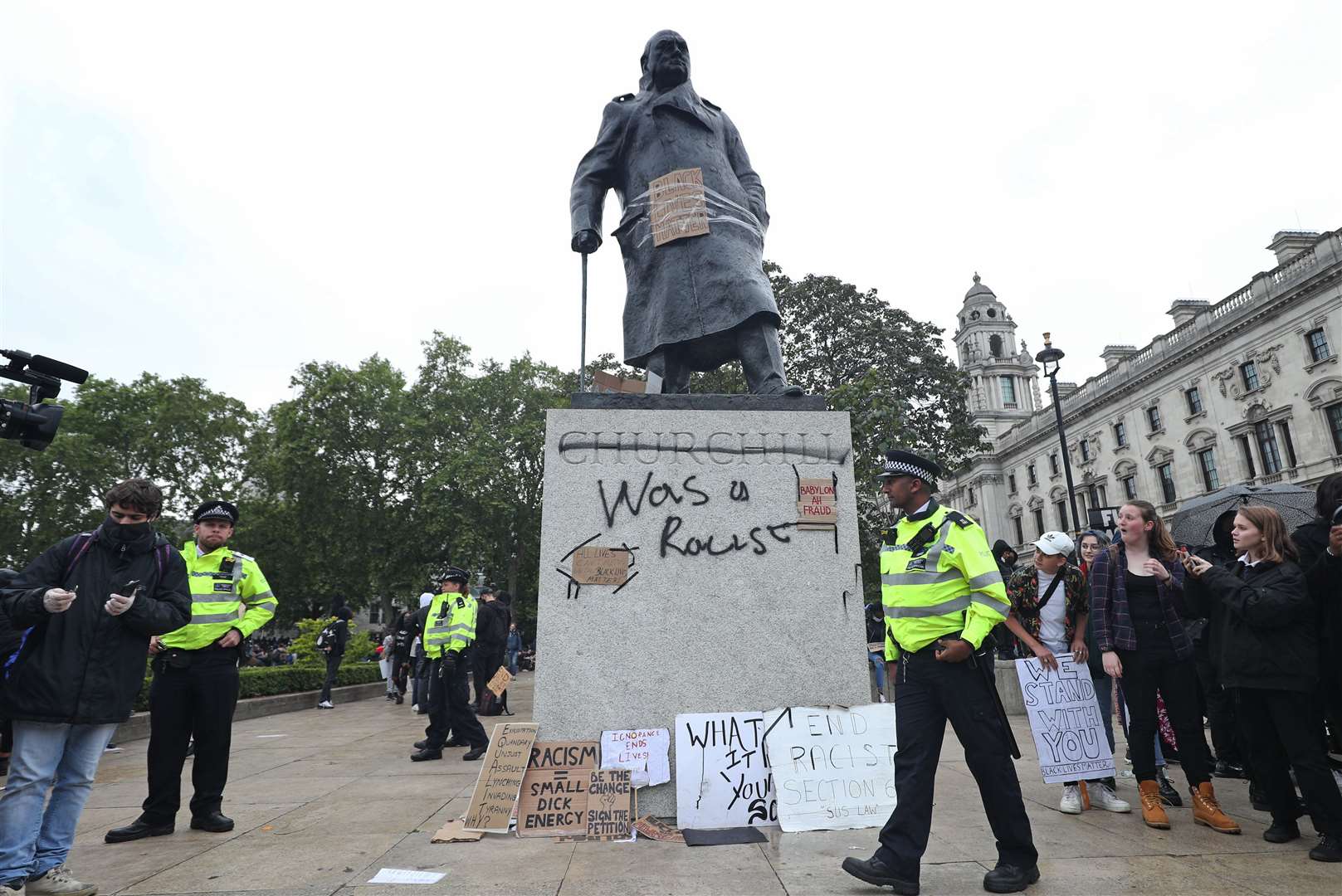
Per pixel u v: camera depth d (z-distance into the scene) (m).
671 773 4.26
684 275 5.39
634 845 3.78
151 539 3.64
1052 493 48.31
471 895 2.98
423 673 12.09
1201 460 36.53
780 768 4.16
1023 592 5.05
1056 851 3.59
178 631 4.30
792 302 21.52
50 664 3.20
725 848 3.70
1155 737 4.45
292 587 38.25
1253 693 3.75
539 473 35.62
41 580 3.35
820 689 4.46
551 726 4.29
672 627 4.48
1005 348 65.94
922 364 21.00
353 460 36.16
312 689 14.74
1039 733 4.51
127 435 36.69
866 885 3.11
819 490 4.79
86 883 3.16
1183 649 4.21
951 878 3.21
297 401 35.22
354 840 3.92
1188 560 4.00
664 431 4.84
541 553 4.58
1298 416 31.00
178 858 3.65
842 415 4.97
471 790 5.33
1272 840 3.72
